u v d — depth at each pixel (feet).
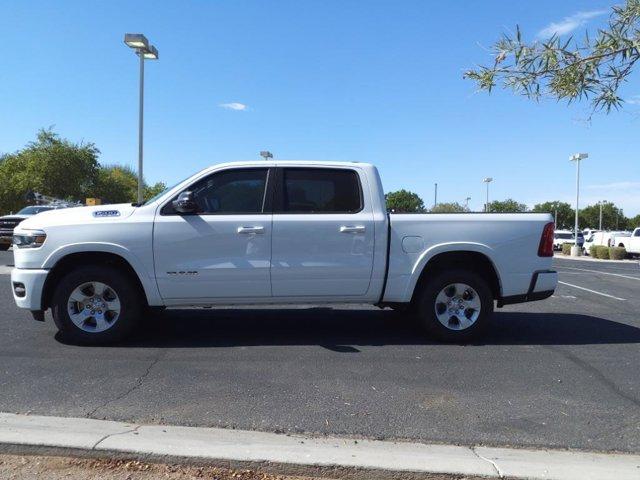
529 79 10.46
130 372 17.46
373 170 21.34
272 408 14.64
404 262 20.97
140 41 58.29
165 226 19.99
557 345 21.88
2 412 14.05
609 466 11.64
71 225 19.79
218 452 11.68
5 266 47.73
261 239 20.29
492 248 21.27
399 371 17.97
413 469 11.21
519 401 15.49
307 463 11.34
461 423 13.89
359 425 13.64
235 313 27.25
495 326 25.62
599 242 131.34
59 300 19.99
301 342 21.54
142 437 12.41
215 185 20.68
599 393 16.25
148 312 24.25
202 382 16.61
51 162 142.82
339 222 20.63
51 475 11.09
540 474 11.19
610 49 9.82
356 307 29.14
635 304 33.83
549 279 21.71
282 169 20.95
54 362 18.43
